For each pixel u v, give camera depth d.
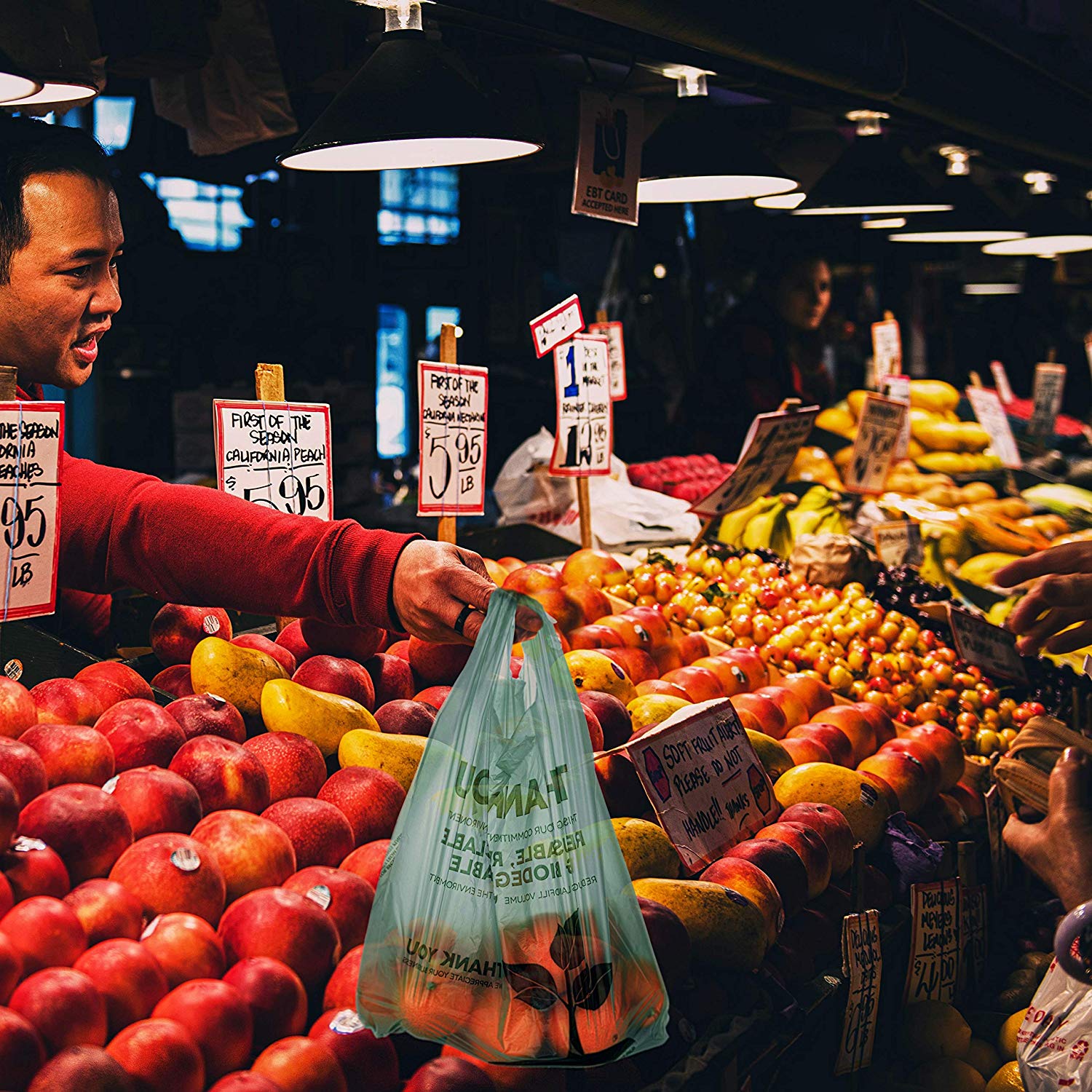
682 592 3.25
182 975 1.27
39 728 1.52
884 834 2.39
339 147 2.27
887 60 3.09
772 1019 1.79
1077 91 4.13
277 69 3.17
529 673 1.39
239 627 2.50
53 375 1.91
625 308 6.86
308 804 1.63
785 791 2.32
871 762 2.53
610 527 4.01
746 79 2.99
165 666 2.07
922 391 5.82
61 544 1.78
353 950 1.42
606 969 1.33
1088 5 4.06
